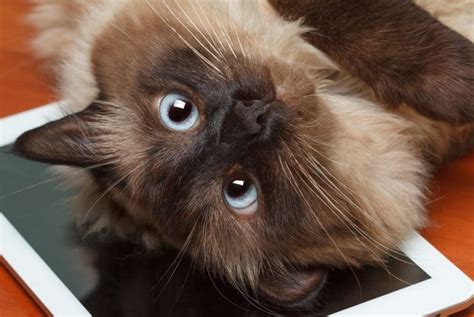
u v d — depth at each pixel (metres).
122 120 0.65
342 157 0.65
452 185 0.71
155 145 0.64
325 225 0.64
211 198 0.63
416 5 0.65
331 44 0.65
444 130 0.69
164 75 0.63
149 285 0.66
